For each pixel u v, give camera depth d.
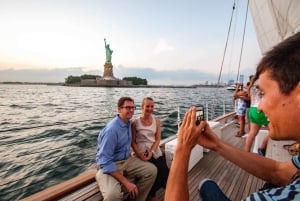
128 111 2.61
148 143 2.92
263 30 4.22
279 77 0.50
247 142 3.77
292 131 0.50
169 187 0.69
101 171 2.49
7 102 35.47
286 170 0.98
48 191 2.19
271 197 0.48
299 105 0.49
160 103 26.14
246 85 5.53
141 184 2.64
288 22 2.93
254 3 4.13
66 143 9.09
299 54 0.48
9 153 7.71
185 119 0.77
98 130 11.75
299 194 0.45
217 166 3.79
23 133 11.37
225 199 0.89
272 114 0.52
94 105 29.58
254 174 1.03
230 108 20.36
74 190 2.35
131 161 2.74
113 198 2.24
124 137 2.62
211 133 1.05
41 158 7.01
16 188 4.98
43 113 21.31
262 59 0.55
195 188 3.04
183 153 0.73
